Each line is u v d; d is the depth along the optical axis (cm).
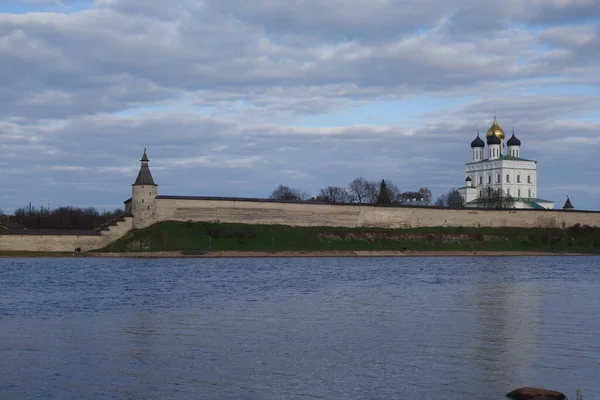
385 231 15225
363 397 2616
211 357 3256
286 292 6172
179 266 9881
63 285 6731
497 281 7419
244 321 4338
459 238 15325
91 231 13012
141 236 13125
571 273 8750
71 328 4062
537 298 5638
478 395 2628
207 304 5231
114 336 3797
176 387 2755
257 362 3152
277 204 14825
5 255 11844
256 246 13462
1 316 4550
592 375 2891
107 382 2827
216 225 14025
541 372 2942
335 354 3312
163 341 3647
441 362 3134
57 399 2611
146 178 13800
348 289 6469
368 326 4125
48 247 12500
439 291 6262
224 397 2627
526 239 15638
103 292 6088
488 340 3638
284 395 2647
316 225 15100
